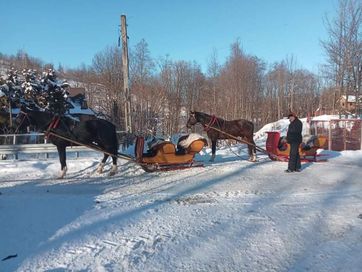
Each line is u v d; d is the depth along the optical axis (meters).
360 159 17.03
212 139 15.66
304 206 8.59
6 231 6.98
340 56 32.94
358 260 5.62
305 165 14.95
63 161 12.72
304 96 64.69
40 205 8.84
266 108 54.72
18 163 14.38
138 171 13.63
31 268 5.43
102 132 12.81
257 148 15.97
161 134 25.45
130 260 5.68
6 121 23.34
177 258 5.76
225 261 5.64
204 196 9.67
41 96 27.66
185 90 37.47
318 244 6.27
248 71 47.75
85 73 60.25
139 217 7.78
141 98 27.06
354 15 32.00
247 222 7.41
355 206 8.58
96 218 7.71
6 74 26.31
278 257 5.77
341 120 22.64
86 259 5.73
